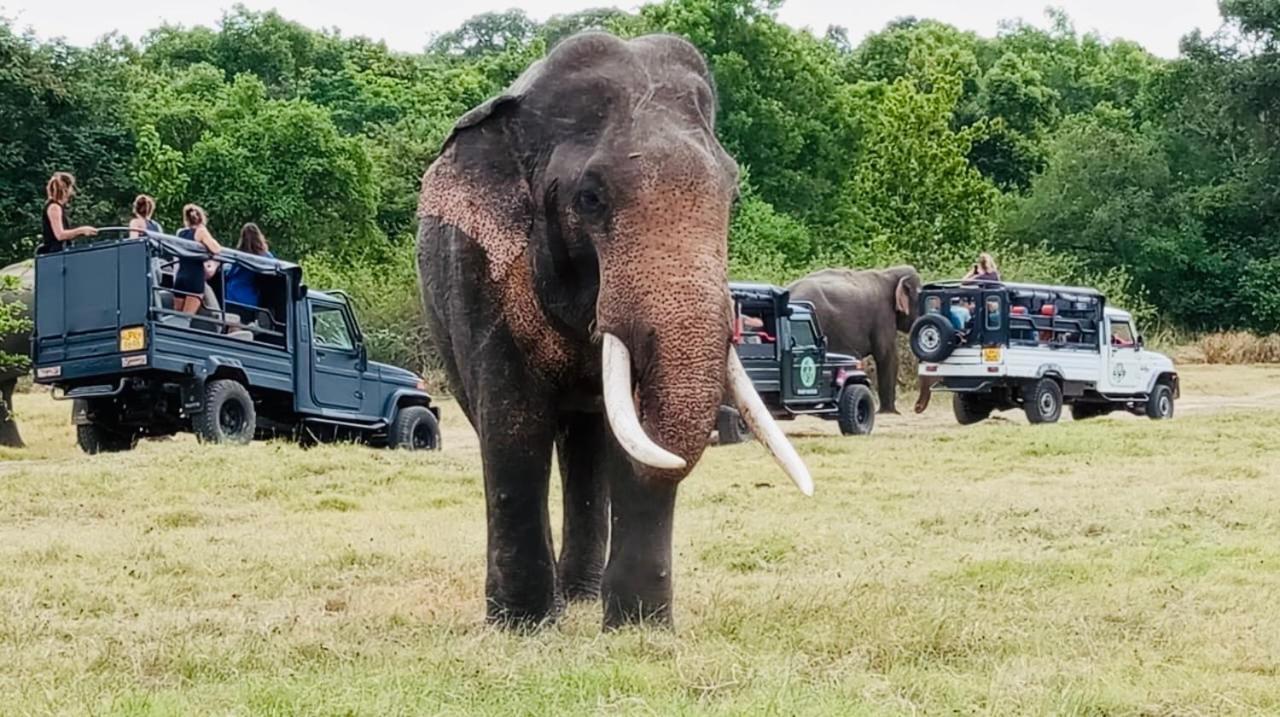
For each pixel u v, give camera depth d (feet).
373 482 50.26
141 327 55.42
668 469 20.93
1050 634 24.97
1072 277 135.23
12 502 44.98
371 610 28.60
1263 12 160.86
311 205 129.49
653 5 155.94
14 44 118.83
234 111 136.56
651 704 19.19
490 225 24.03
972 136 142.61
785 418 73.15
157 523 42.37
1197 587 30.37
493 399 24.80
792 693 19.76
